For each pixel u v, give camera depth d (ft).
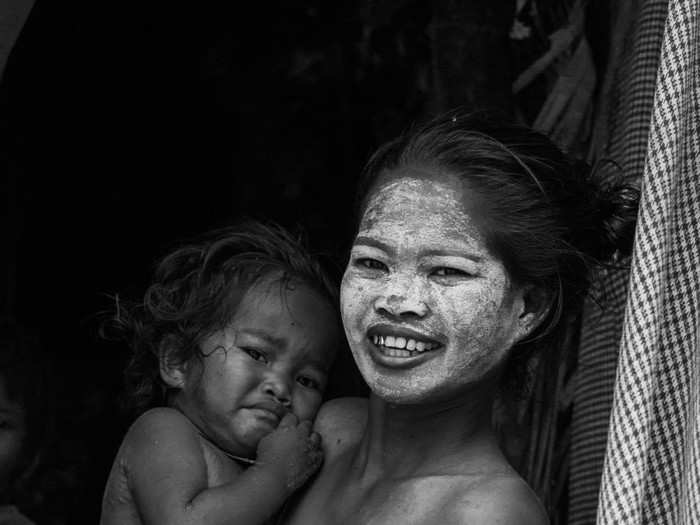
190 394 6.46
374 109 11.72
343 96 11.81
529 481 8.15
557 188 5.50
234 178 12.19
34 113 11.33
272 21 11.93
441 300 5.16
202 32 12.03
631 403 4.47
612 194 5.85
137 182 12.12
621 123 7.82
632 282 4.57
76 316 11.85
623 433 4.46
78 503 11.43
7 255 11.02
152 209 12.20
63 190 11.72
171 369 6.55
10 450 8.64
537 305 5.44
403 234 5.20
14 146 11.14
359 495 5.59
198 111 12.21
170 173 12.19
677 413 4.64
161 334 6.63
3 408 8.59
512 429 8.19
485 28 9.20
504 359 5.36
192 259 6.80
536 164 5.45
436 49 9.27
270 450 6.04
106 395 11.76
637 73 7.26
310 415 6.46
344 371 8.18
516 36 10.21
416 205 5.23
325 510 5.75
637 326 4.52
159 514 5.96
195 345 6.43
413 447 5.49
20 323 10.77
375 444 5.63
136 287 12.10
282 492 5.92
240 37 12.01
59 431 11.41
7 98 11.03
